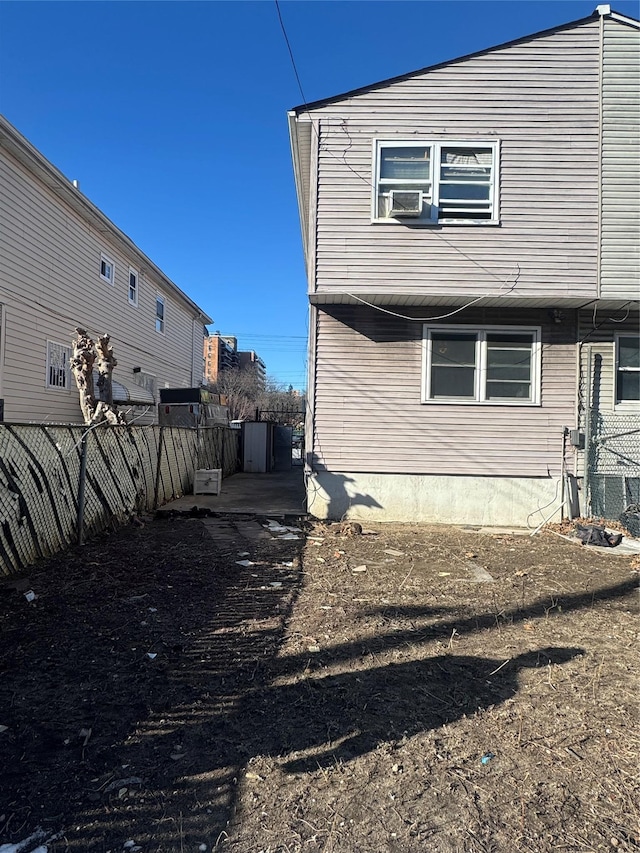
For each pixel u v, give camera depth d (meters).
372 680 3.52
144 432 9.66
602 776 2.58
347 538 8.05
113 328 16.31
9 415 11.15
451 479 9.51
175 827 2.20
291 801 2.37
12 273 11.16
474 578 6.00
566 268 9.05
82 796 2.37
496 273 9.06
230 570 6.07
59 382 13.19
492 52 9.18
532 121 9.16
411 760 2.67
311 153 9.27
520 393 9.56
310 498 9.51
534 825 2.25
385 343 9.55
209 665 3.69
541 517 9.45
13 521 5.73
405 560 6.79
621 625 4.58
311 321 9.59
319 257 9.14
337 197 9.20
